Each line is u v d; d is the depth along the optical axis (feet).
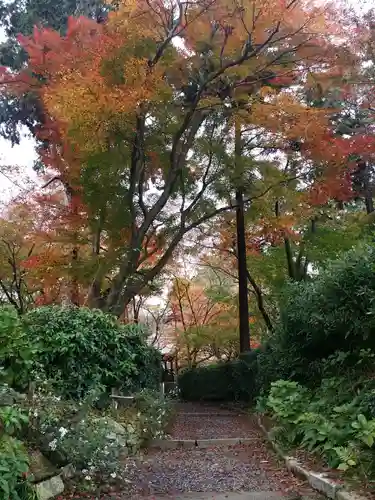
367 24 36.09
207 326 68.18
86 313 27.71
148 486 17.88
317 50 38.22
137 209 45.80
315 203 46.50
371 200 57.57
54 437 16.85
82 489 16.29
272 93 42.73
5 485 12.55
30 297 54.29
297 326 31.14
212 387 58.49
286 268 57.16
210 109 43.04
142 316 78.95
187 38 39.34
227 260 68.08
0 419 14.53
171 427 31.01
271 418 29.68
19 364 20.53
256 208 48.55
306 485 17.31
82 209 43.39
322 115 42.04
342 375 25.03
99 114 33.91
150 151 43.50
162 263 45.42
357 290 23.16
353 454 16.62
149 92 34.99
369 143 41.50
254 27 36.11
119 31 35.76
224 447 25.91
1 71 41.86
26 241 47.16
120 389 27.61
